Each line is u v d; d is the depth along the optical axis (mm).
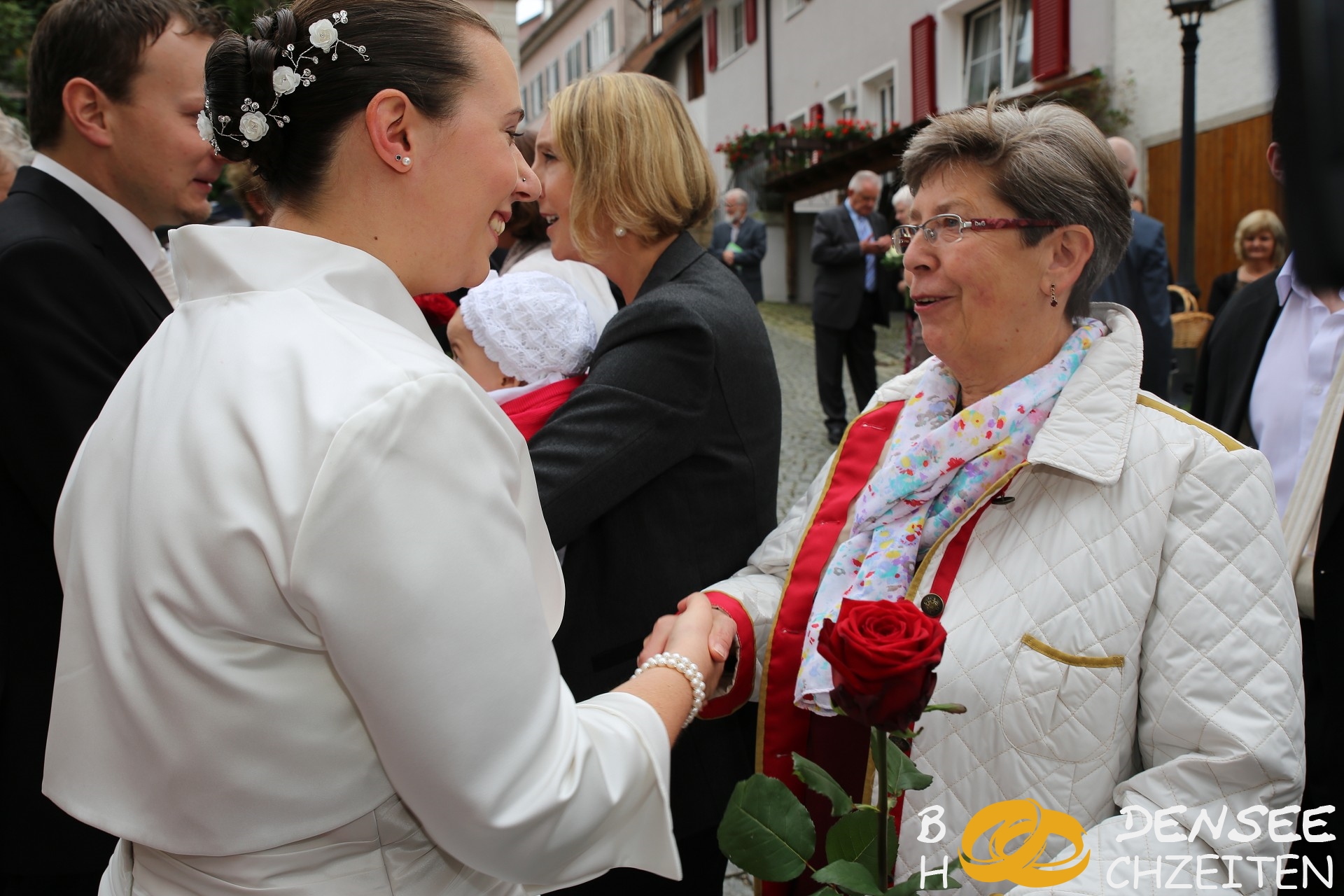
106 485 959
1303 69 355
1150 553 1256
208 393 874
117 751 927
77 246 1642
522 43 36281
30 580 1619
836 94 15594
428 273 1045
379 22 965
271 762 862
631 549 1653
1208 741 1188
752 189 18219
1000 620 1307
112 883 1038
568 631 1680
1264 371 2486
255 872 896
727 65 19531
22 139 2611
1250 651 1196
